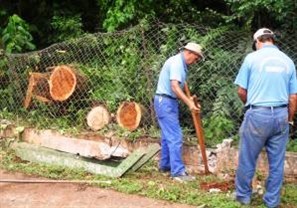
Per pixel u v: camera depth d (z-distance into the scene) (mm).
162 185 6105
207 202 5570
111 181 6242
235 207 5410
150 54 7605
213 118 7051
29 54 8539
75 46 8336
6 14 11227
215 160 6551
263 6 7246
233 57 7297
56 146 7652
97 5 10898
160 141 6898
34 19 11445
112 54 8094
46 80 8242
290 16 7211
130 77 7762
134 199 5762
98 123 7680
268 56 5262
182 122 7375
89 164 6746
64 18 10586
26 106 8406
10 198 5891
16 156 7453
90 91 8055
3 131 8070
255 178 6012
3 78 8852
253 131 5242
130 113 7402
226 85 7246
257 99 5223
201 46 7328
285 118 5238
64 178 6500
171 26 7703
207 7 9555
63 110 8219
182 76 6195
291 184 6137
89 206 5609
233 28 7758
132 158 6551
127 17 9500
